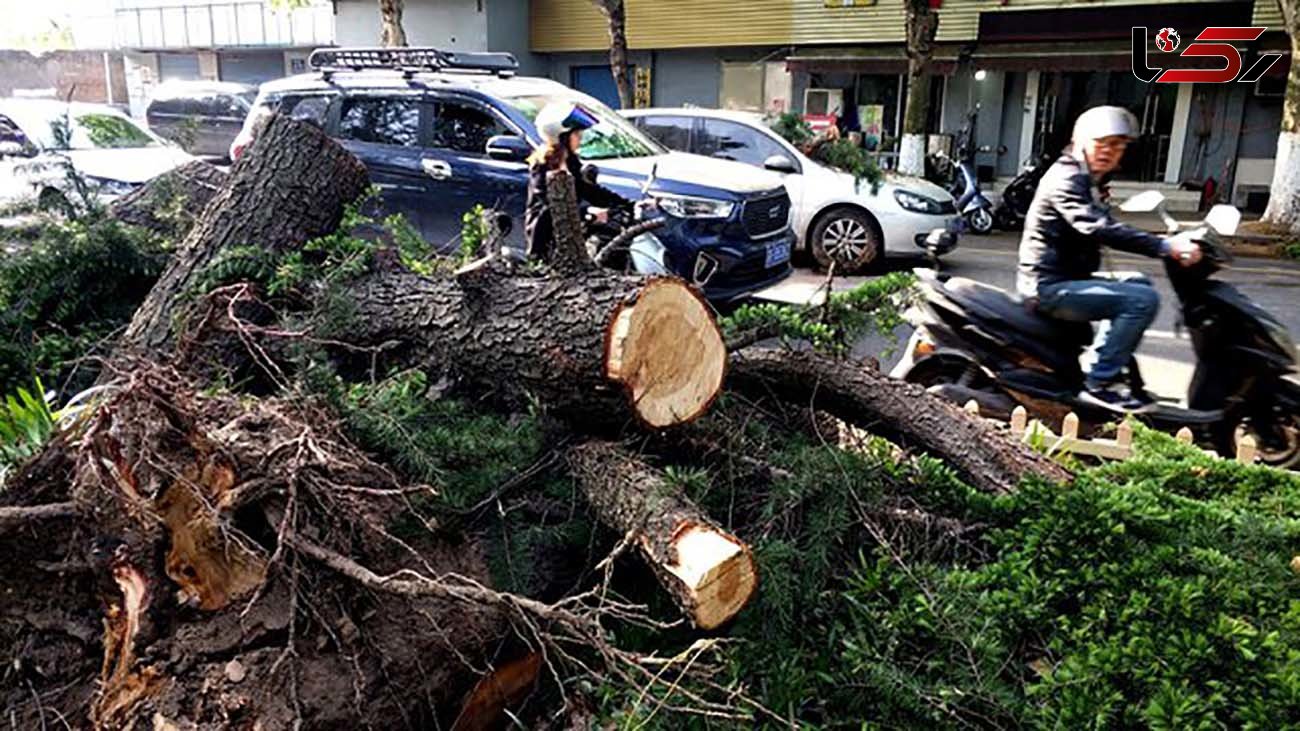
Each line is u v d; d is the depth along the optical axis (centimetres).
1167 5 1380
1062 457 382
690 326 274
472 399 314
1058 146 1330
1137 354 632
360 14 2009
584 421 290
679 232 661
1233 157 1444
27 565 239
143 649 227
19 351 409
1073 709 217
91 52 2511
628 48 1836
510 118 687
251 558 236
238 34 2220
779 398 345
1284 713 211
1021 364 437
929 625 246
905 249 921
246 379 321
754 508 292
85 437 232
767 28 1702
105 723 221
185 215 496
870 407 336
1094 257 428
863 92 1680
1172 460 368
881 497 296
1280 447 411
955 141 1567
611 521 262
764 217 698
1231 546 288
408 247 400
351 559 240
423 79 730
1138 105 1502
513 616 239
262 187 399
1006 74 1557
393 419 280
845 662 249
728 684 245
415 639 246
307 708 225
